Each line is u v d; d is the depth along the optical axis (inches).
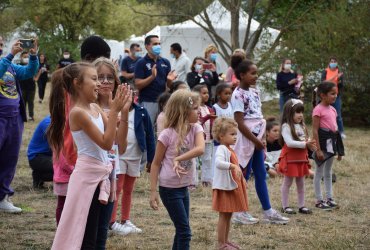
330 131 345.1
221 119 260.1
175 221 221.9
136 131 283.9
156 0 992.2
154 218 320.5
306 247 268.1
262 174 308.7
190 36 1037.8
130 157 283.7
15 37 1497.3
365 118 814.5
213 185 257.8
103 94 221.1
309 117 805.2
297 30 890.1
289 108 336.8
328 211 347.6
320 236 288.2
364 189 412.8
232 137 258.2
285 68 675.4
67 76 192.1
